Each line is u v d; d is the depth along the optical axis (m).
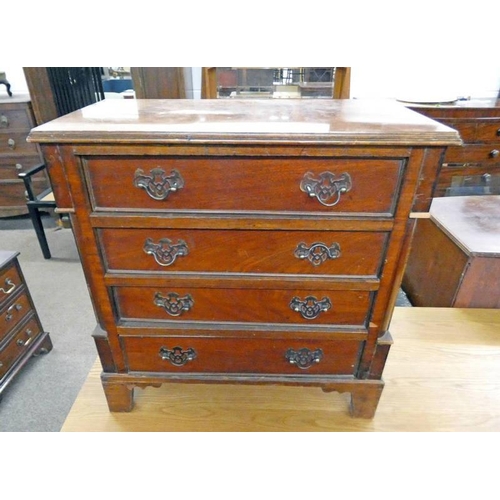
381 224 0.69
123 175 0.66
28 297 1.55
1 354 1.41
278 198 0.67
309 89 1.76
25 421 1.35
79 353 1.67
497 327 1.23
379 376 0.88
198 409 0.97
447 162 1.91
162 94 1.85
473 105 1.82
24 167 2.57
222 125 0.65
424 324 1.24
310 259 0.73
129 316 0.82
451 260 1.31
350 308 0.79
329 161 0.64
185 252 0.73
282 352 0.86
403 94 2.14
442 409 0.97
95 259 0.74
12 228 2.79
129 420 0.94
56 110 2.46
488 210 1.47
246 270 0.75
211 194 0.67
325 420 0.94
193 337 0.84
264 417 0.96
